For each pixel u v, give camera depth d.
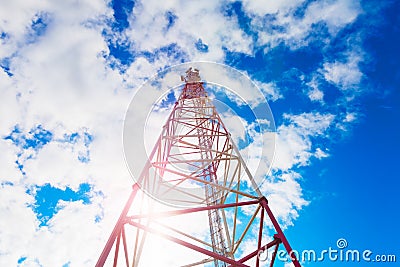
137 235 8.41
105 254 5.95
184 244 6.97
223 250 9.92
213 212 11.41
